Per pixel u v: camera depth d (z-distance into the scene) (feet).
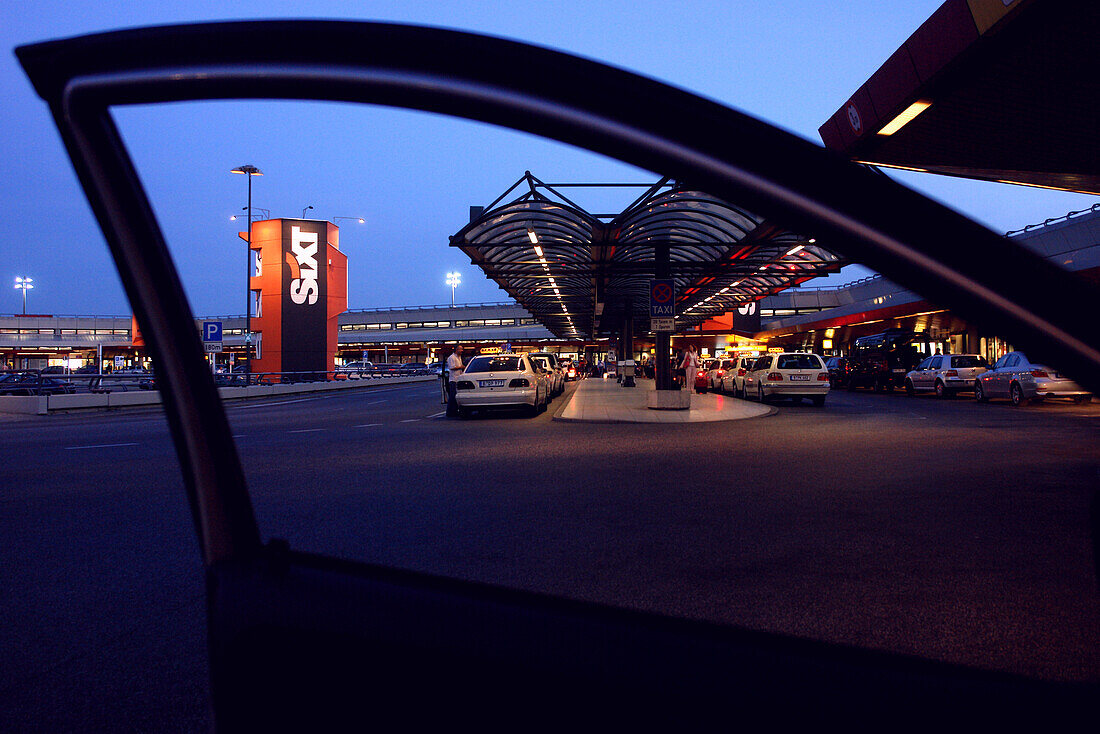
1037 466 28.32
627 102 2.27
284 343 166.30
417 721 2.90
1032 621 11.51
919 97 34.58
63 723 8.59
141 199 3.15
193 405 3.23
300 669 3.03
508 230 56.39
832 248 2.08
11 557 16.24
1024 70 32.53
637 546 16.49
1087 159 42.60
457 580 3.26
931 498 21.91
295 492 23.80
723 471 27.78
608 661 2.71
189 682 9.74
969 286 1.86
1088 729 2.19
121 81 2.89
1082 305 1.77
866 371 108.27
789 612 12.07
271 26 2.72
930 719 2.33
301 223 168.55
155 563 15.72
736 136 2.13
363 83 2.63
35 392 86.89
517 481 25.77
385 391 137.08
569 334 243.60
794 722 2.41
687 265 62.34
